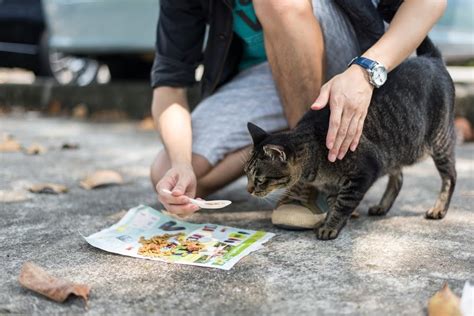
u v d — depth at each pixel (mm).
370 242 2146
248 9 2557
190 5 2557
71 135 4836
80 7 5492
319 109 2102
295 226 2281
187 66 2639
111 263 1963
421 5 2141
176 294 1718
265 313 1593
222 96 2711
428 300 1654
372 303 1640
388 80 2312
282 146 2207
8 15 6535
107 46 5398
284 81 2428
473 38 4828
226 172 2607
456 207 2615
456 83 4992
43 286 1705
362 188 2195
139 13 5168
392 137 2287
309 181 2307
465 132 4504
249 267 1914
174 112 2553
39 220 2469
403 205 2686
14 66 6922
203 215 2543
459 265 1905
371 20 2367
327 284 1770
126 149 4176
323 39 2414
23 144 4395
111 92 5836
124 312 1612
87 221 2453
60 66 7133
